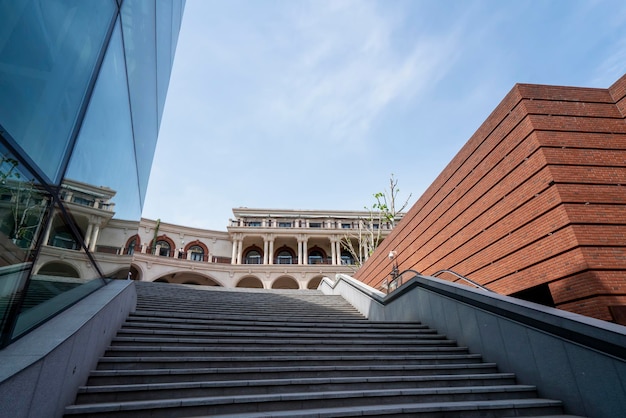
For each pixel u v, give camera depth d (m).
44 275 3.21
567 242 7.27
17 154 2.31
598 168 7.93
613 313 6.34
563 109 8.66
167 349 5.40
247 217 42.62
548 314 4.72
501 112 9.52
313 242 42.91
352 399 4.31
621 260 6.93
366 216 43.66
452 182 12.08
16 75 2.22
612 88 9.00
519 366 5.20
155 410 3.70
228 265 37.28
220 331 6.98
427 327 7.97
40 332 3.27
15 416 2.34
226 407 3.90
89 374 4.26
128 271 8.46
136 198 8.28
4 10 1.99
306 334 6.92
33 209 2.73
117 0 4.54
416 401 4.43
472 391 4.59
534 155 8.27
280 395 4.12
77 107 3.44
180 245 38.50
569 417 4.03
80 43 3.31
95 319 4.34
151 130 9.85
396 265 16.84
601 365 3.96
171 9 10.07
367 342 6.65
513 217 8.91
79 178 3.85
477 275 10.34
